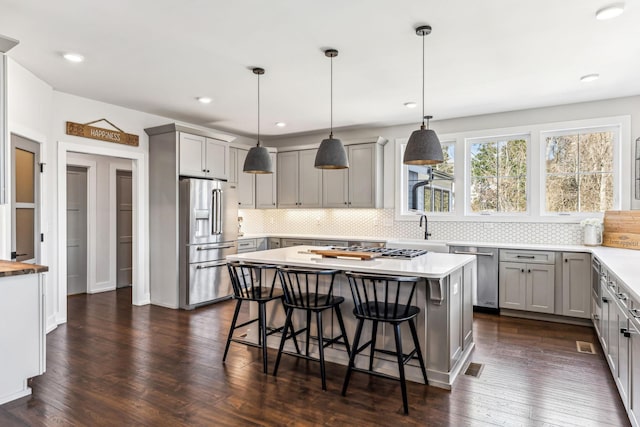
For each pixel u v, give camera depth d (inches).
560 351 133.1
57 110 162.6
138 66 136.3
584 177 181.3
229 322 166.7
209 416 90.3
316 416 90.4
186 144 194.5
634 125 168.7
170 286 192.9
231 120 217.0
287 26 106.8
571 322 165.8
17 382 98.5
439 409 93.8
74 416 90.3
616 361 101.8
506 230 194.7
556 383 108.1
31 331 101.1
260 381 109.0
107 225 238.7
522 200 194.7
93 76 146.1
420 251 137.6
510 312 178.4
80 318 172.6
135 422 87.7
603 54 124.9
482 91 163.8
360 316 99.4
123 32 110.7
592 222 168.9
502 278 177.3
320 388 104.9
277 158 259.1
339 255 128.2
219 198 203.0
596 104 175.9
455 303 113.0
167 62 132.7
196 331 153.8
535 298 170.4
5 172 100.1
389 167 228.4
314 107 189.5
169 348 134.6
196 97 173.0
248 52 124.4
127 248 251.4
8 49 98.1
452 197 210.7
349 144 229.0
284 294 112.0
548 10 97.7
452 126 209.0
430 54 125.5
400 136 225.5
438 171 215.6
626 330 87.7
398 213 224.7
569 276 163.2
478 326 162.6
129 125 191.2
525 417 90.3
